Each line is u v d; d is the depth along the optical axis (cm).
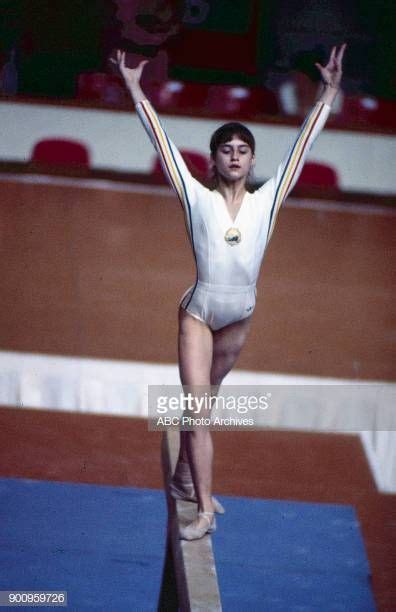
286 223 3803
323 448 2614
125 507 2319
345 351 2883
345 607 2052
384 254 3631
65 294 3083
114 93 4047
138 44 4241
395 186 4050
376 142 4016
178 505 1366
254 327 2952
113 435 2573
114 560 2128
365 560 2214
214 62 4338
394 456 2602
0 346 2728
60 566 2091
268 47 4309
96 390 2647
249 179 1292
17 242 3416
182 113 3862
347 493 2458
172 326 2961
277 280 3312
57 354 2717
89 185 3984
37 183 3941
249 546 2209
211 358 1309
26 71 4275
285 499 2408
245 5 4241
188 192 1249
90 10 4188
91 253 3400
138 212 3791
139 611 1983
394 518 2389
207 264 1259
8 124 3953
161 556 2159
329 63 1274
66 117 3966
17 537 2167
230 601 2020
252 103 4062
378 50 4284
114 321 2944
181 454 1359
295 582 2108
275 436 2648
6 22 4188
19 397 2641
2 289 3062
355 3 4219
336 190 4047
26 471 2411
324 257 3550
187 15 4234
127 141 3997
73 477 2411
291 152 1264
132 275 3272
